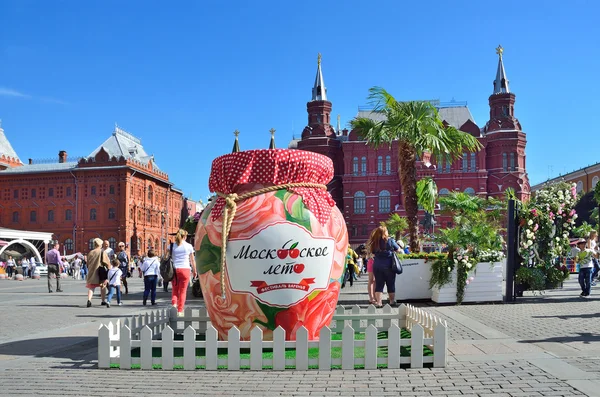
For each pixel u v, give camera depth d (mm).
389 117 15750
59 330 8750
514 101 76250
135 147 77625
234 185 6156
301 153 6148
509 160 73750
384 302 13180
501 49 76938
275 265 5855
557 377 4969
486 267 12352
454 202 15562
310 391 4645
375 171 76125
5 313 11977
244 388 4758
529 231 12758
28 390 4766
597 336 7230
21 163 81625
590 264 13336
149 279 14375
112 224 68438
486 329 8047
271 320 5938
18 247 52344
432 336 6203
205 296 6359
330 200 6363
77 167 70375
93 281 13656
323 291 6059
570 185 13539
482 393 4508
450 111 79875
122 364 5594
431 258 12773
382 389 4680
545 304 11883
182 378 5141
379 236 11773
